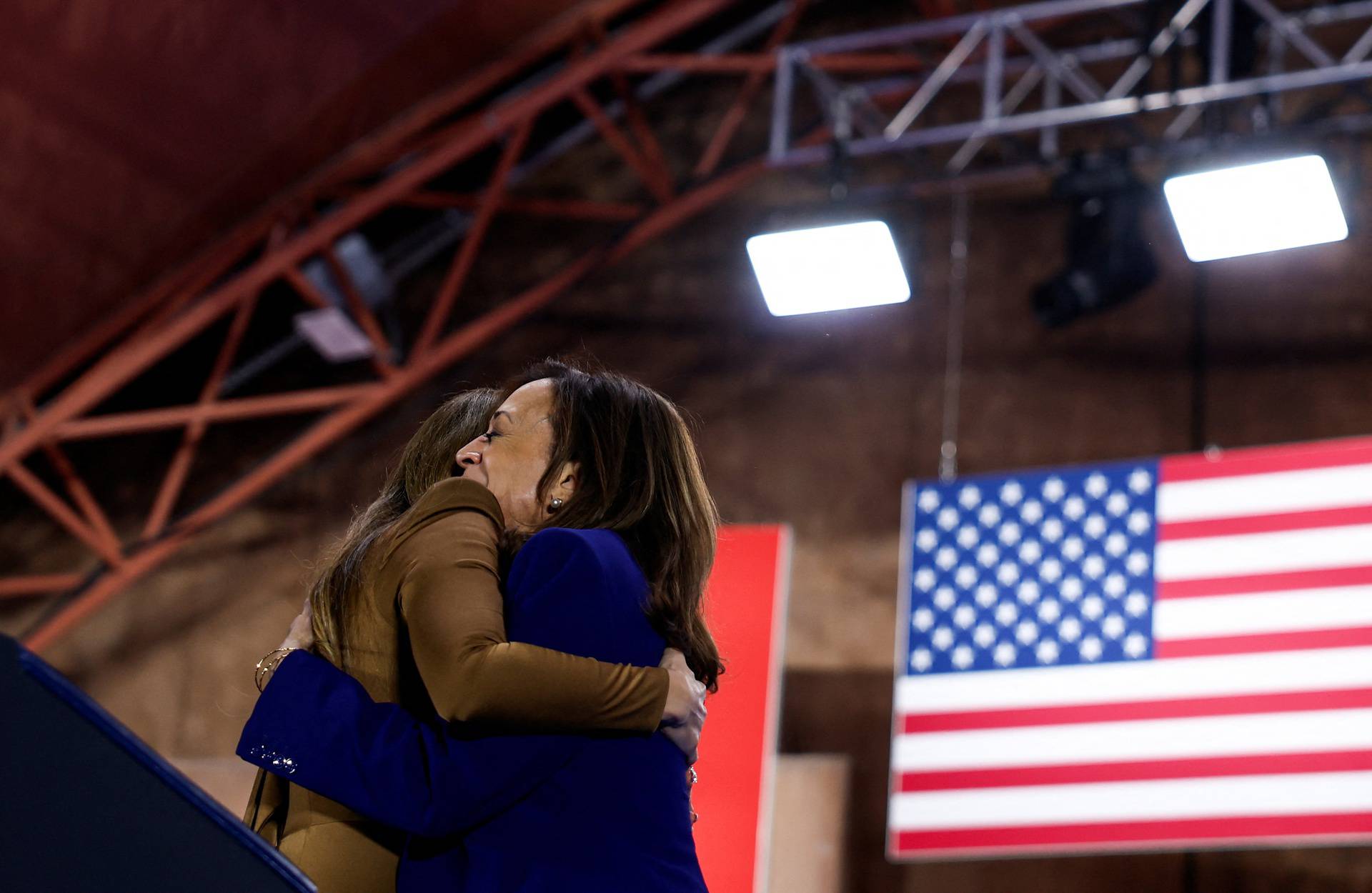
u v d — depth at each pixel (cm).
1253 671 582
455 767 131
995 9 797
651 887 132
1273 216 541
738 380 830
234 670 844
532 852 132
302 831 137
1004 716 614
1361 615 573
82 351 868
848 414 805
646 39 797
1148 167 779
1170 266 772
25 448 837
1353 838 551
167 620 864
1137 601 609
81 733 96
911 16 855
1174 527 613
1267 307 751
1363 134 753
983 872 715
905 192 681
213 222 823
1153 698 594
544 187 902
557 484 154
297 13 693
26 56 689
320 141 794
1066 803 593
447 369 870
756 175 865
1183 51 720
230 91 724
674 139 887
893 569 772
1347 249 745
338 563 149
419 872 135
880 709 754
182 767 810
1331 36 766
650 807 136
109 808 96
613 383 161
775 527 626
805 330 829
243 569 865
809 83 856
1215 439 738
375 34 724
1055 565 629
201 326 830
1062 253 796
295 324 859
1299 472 598
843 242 602
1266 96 632
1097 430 759
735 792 565
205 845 98
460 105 813
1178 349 759
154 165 762
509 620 140
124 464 905
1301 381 733
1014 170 677
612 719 135
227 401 898
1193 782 578
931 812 611
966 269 811
